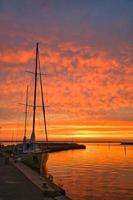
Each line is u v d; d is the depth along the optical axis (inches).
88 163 3063.5
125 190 1336.1
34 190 712.4
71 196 1191.6
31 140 2180.1
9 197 634.8
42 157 2039.9
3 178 914.7
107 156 4640.8
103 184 1521.9
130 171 2224.4
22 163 1432.1
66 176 1866.4
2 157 1859.0
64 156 4466.0
